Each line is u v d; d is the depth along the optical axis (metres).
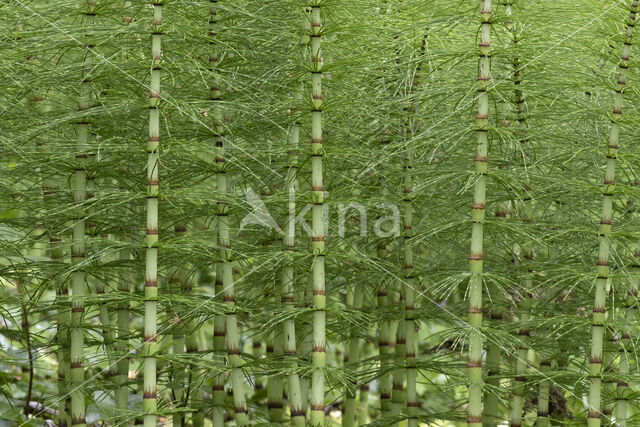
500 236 3.90
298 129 3.61
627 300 3.49
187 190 2.98
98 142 3.26
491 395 3.97
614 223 3.56
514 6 3.55
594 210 3.72
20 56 3.19
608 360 3.75
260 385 5.11
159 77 2.96
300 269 3.74
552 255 3.99
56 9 3.28
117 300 3.11
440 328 6.61
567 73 3.31
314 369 3.22
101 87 3.30
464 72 3.53
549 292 3.94
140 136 3.59
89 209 3.39
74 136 3.89
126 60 3.47
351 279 4.09
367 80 3.62
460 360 4.01
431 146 3.69
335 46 3.25
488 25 3.09
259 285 3.99
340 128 3.46
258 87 3.50
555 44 3.12
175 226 3.97
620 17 3.17
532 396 4.38
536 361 4.54
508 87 3.22
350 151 3.17
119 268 3.74
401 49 3.45
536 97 3.51
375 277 4.02
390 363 3.81
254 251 3.50
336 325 4.09
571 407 4.88
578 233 3.58
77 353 3.38
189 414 4.24
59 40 3.13
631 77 3.33
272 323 3.46
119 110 2.99
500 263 3.88
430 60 3.36
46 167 3.35
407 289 3.78
